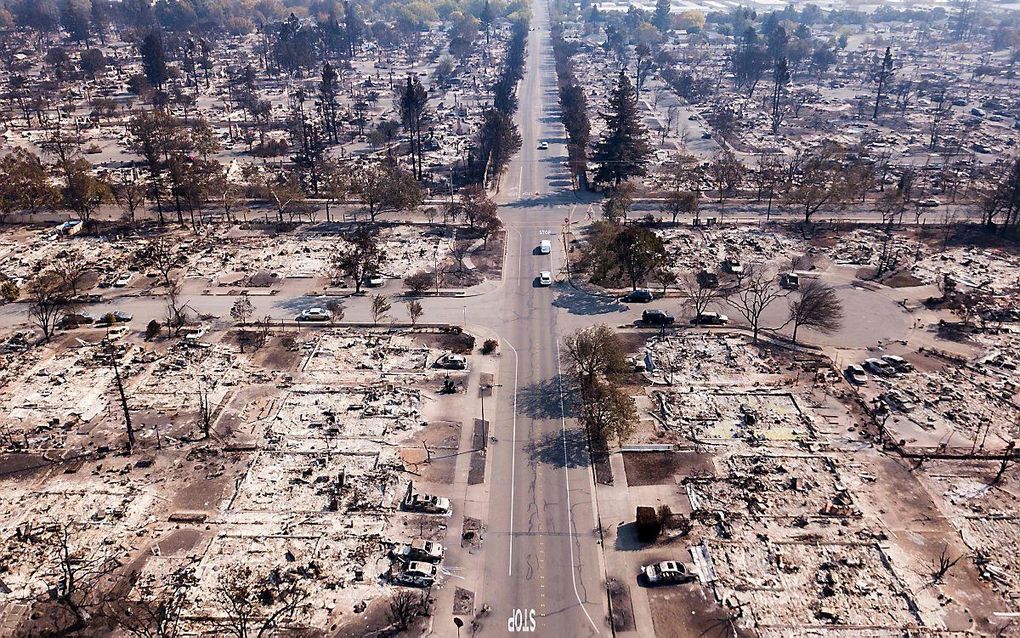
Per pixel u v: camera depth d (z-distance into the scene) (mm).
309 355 136750
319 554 93000
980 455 109938
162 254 172500
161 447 111812
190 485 104500
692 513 99625
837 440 113562
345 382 128250
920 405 121875
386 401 123000
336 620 84312
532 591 88625
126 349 138500
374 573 90562
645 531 94625
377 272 168875
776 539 95500
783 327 146625
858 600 86812
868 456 110125
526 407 122062
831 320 145875
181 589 87875
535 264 177625
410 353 137625
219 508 100438
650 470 107938
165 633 80375
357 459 109625
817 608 85938
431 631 83500
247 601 85875
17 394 124375
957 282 165000
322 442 113125
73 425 116500
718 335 143750
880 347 139500
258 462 109000
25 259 176750
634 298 157875
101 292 160500
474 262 178375
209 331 145125
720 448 112000
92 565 91062
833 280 167875
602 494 103500
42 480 105062
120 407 121375
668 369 132000
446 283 166625
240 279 168250
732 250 184750
